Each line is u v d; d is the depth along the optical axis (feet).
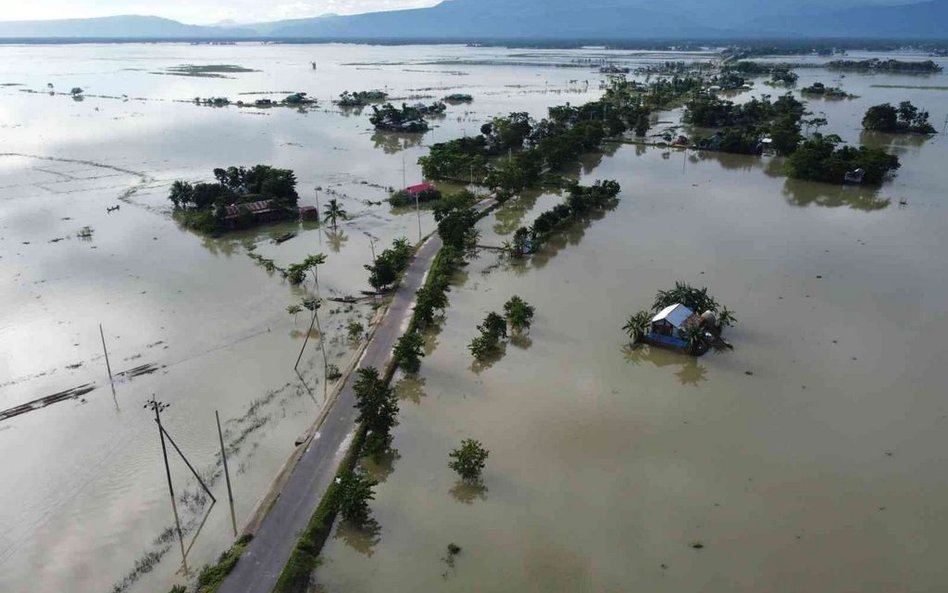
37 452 134.31
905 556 108.99
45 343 177.37
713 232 270.26
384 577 105.70
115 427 142.41
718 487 124.88
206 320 192.44
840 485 125.18
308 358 171.53
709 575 105.60
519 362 170.50
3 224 279.90
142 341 179.52
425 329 188.14
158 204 312.71
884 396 153.07
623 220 288.71
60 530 114.93
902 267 229.25
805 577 105.09
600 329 187.21
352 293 212.23
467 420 146.41
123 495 122.93
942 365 165.58
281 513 116.16
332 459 130.31
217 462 131.54
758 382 159.43
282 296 209.97
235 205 285.64
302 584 102.58
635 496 122.72
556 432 141.49
